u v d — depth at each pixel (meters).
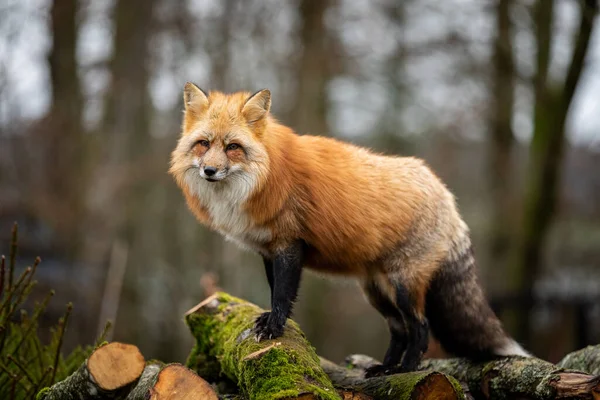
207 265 18.34
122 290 17.67
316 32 18.84
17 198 16.95
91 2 19.69
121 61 19.08
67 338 15.22
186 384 4.72
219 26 19.02
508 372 5.94
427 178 6.73
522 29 16.95
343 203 6.12
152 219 20.06
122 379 4.82
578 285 17.67
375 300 6.92
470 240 6.89
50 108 18.61
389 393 5.55
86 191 18.42
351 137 22.22
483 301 6.71
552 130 14.91
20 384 6.35
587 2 13.53
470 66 17.55
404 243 6.42
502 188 18.17
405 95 19.70
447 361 7.07
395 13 18.84
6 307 6.39
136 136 19.52
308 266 6.56
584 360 6.32
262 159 5.87
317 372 5.16
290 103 20.38
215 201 6.07
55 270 15.98
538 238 15.43
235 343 5.93
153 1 19.39
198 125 6.18
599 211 24.55
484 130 20.03
